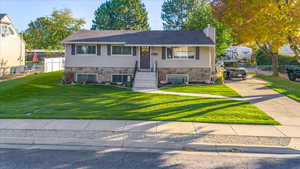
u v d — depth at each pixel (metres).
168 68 21.05
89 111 10.56
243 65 43.50
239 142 7.19
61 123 8.72
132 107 11.48
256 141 7.26
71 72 21.00
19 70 30.61
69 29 46.72
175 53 20.95
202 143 7.10
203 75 20.92
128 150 6.70
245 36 18.58
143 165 5.67
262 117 9.70
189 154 6.44
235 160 6.05
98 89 17.47
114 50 21.02
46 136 7.56
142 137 7.52
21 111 10.45
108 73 21.11
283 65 32.34
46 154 6.34
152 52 20.98
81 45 20.91
